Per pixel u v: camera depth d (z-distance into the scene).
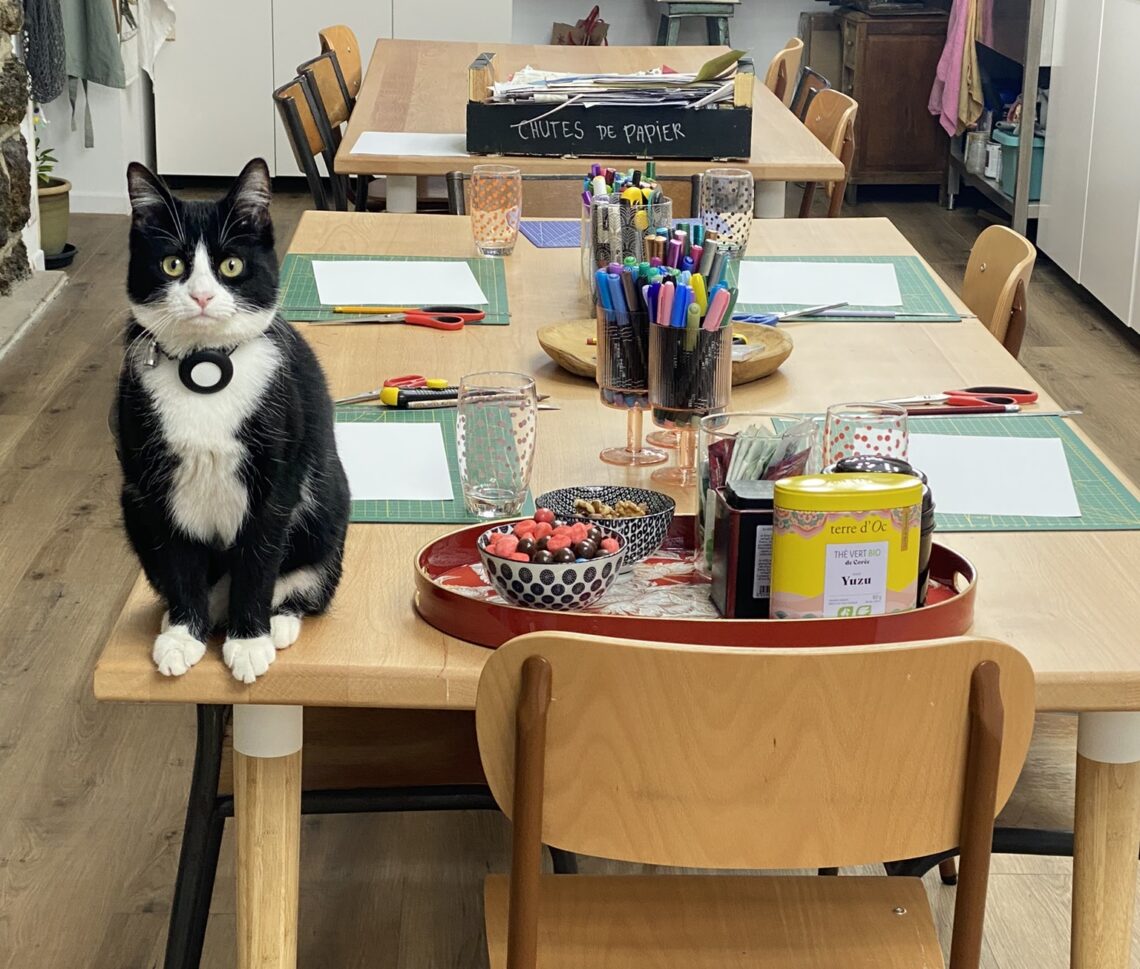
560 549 1.29
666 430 1.82
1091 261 4.98
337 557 1.36
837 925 1.38
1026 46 5.38
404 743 1.64
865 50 6.33
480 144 3.14
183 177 6.61
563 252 2.65
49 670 2.78
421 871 2.26
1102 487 1.64
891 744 1.13
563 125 3.13
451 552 1.41
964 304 2.45
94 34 5.73
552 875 1.46
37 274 5.02
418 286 2.39
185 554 1.27
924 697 1.12
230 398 1.21
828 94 3.72
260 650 1.24
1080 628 1.33
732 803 1.16
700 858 1.18
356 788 1.56
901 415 1.45
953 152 6.36
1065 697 1.25
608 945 1.35
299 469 1.26
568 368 2.01
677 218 3.18
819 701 1.11
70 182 5.86
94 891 2.19
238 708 1.33
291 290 2.35
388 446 1.74
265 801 1.35
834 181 3.26
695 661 1.10
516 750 1.14
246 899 1.38
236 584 1.26
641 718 1.13
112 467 3.67
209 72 6.32
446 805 1.56
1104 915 1.42
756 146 3.34
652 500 1.50
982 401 1.88
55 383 4.19
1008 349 2.30
